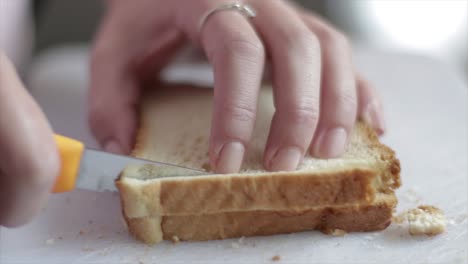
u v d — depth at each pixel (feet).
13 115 0.94
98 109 1.34
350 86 1.18
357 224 1.11
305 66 1.13
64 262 1.09
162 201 1.09
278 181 1.09
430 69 1.68
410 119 1.46
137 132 1.28
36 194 0.97
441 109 1.49
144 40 1.43
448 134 1.39
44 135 0.96
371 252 1.08
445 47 2.22
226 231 1.12
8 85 0.95
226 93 1.09
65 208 1.19
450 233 1.11
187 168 1.09
